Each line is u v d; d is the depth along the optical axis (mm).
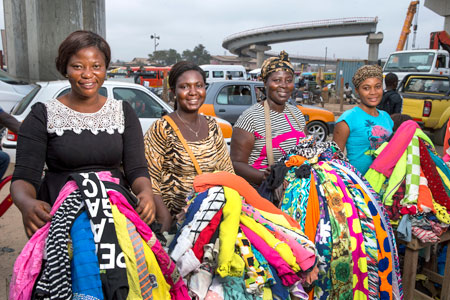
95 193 1514
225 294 1734
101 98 1793
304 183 2404
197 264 1723
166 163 2240
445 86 11516
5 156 4059
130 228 1511
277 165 2482
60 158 1638
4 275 3426
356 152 2936
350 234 2260
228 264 1697
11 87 9570
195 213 1880
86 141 1651
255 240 1854
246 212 1943
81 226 1467
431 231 2680
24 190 1537
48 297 1362
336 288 2209
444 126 10391
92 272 1385
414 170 2717
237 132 2740
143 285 1466
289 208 2381
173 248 1830
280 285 1828
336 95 27609
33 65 12023
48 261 1385
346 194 2359
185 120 2326
